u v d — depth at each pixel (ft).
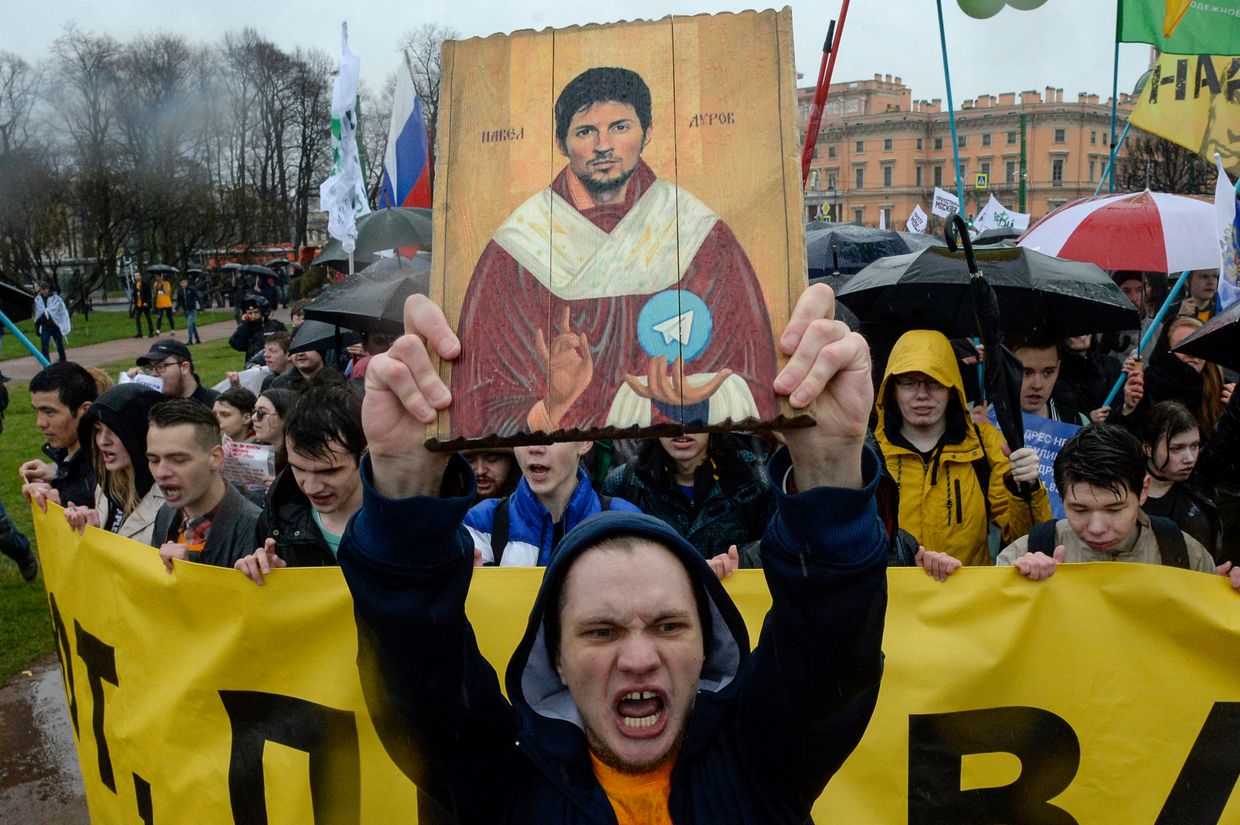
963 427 11.76
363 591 4.66
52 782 14.84
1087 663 8.30
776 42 4.70
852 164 263.08
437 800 5.28
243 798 8.80
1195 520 11.32
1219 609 8.15
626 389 4.46
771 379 4.41
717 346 4.46
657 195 4.65
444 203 4.76
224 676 8.83
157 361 21.59
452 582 4.75
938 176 253.44
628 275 4.58
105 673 9.79
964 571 8.43
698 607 5.35
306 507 10.15
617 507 10.23
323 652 8.62
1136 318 13.98
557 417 4.45
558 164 4.73
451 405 4.50
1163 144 112.88
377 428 4.54
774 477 4.79
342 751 8.55
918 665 8.39
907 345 11.65
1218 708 8.16
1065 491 9.46
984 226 36.65
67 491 15.83
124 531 12.89
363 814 8.52
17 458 37.73
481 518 10.43
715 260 4.55
